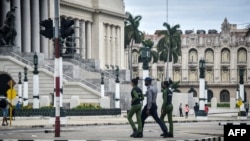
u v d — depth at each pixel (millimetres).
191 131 49375
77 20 146875
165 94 41125
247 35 98438
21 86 95875
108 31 158875
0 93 103500
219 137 41531
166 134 41125
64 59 120062
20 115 80438
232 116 99625
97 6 153500
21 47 121062
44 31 44656
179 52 181875
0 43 104938
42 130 52500
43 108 81562
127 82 120688
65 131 49438
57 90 42906
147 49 67625
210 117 92812
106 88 111250
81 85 103812
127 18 168375
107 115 91062
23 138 41500
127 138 40156
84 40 150250
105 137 41344
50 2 128375
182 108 97625
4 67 102688
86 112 87625
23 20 121438
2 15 116312
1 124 63750
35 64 84125
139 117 40875
